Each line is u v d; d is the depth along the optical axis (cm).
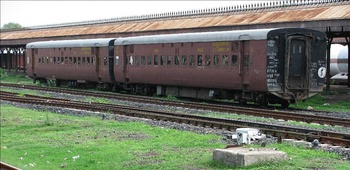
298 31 2694
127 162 1345
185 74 3225
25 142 1723
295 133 1612
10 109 2672
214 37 2984
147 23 5006
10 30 7794
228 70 2886
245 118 2241
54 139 1745
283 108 2795
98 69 4153
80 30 5950
